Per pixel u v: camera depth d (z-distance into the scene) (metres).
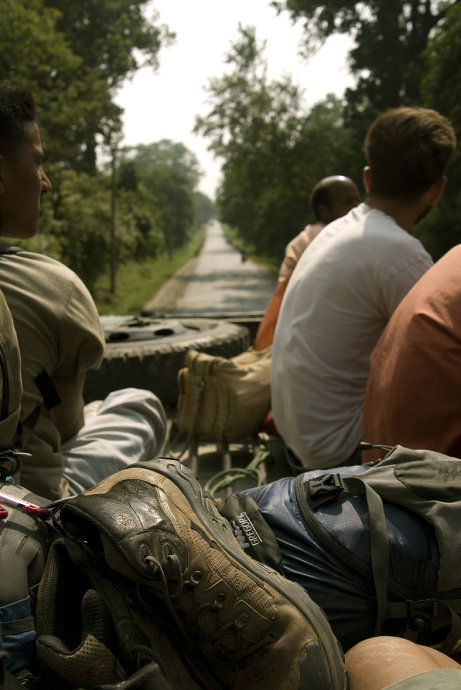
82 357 1.83
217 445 3.18
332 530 1.32
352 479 1.37
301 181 36.28
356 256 2.29
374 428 2.02
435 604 1.26
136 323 4.23
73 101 26.34
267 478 2.68
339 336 2.34
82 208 29.50
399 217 2.48
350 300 2.31
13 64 20.81
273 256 58.09
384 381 1.94
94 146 36.06
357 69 32.66
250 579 1.04
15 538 1.03
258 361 3.20
